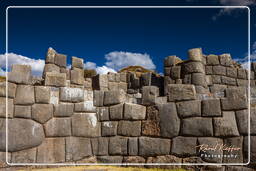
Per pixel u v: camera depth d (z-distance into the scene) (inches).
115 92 294.4
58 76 288.8
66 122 280.4
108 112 294.8
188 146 253.1
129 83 629.0
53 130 273.1
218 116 245.6
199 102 256.2
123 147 281.1
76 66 523.8
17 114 257.4
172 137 262.1
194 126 253.9
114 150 283.9
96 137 292.2
